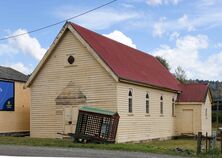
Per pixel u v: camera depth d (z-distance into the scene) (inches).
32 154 824.9
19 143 1123.3
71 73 1403.8
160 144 1419.8
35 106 1459.2
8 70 1717.5
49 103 1437.0
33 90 1465.3
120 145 1118.4
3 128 1608.0
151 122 1571.1
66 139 1316.4
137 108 1456.7
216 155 964.6
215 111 2972.4
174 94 1846.7
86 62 1379.2
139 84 1453.0
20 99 1710.1
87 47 1363.2
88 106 1332.4
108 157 823.7
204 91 1886.1
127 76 1380.4
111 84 1331.2
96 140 1189.1
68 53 1412.4
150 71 1726.1
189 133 1835.6
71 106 1396.4
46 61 1446.9
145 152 981.2
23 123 1718.8
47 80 1444.4
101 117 1202.6
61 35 1411.2
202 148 1053.8
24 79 1740.9
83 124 1199.6
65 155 824.3
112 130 1207.6
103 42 1505.9
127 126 1378.0
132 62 1604.3
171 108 1800.0
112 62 1384.1
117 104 1321.4
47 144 1098.7
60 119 1413.6
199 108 1843.0
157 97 1641.2
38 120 1449.3
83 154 860.0
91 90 1364.4
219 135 1117.1
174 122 1838.1
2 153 834.8
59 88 1421.0
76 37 1385.3
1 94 1605.6
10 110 1649.9
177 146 1327.5
